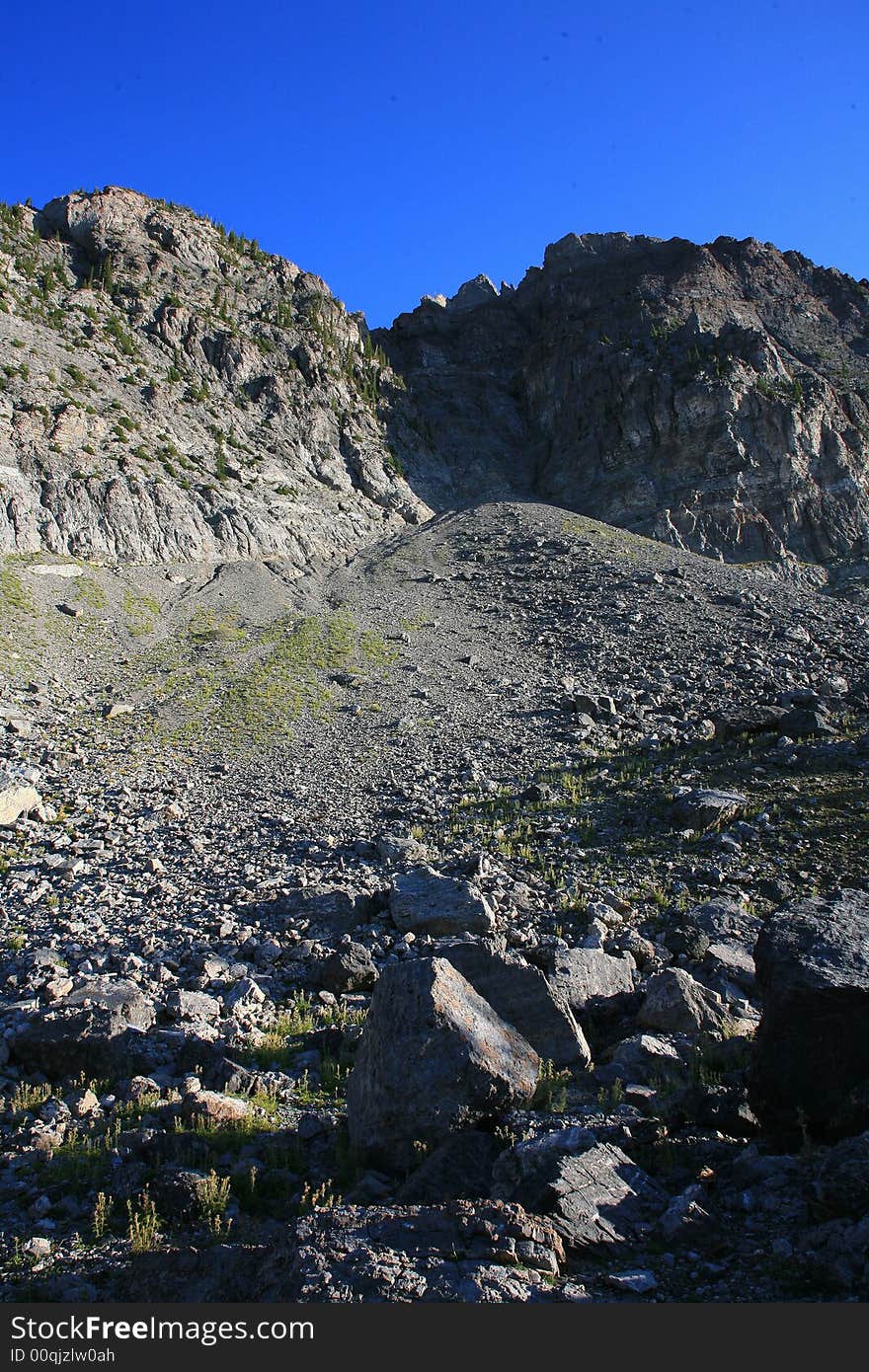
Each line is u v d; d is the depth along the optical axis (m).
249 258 147.00
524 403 164.50
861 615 64.50
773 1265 8.05
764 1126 10.41
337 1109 13.17
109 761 38.56
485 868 24.84
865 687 43.06
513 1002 14.48
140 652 58.75
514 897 22.98
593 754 37.06
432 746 39.72
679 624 61.56
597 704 43.12
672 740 37.22
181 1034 15.48
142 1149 11.72
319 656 57.12
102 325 109.75
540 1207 9.05
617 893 23.14
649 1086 12.89
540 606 70.12
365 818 30.92
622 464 130.62
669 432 129.12
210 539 83.31
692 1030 14.93
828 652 52.50
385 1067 11.15
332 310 150.50
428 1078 11.02
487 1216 8.76
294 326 137.00
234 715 45.78
